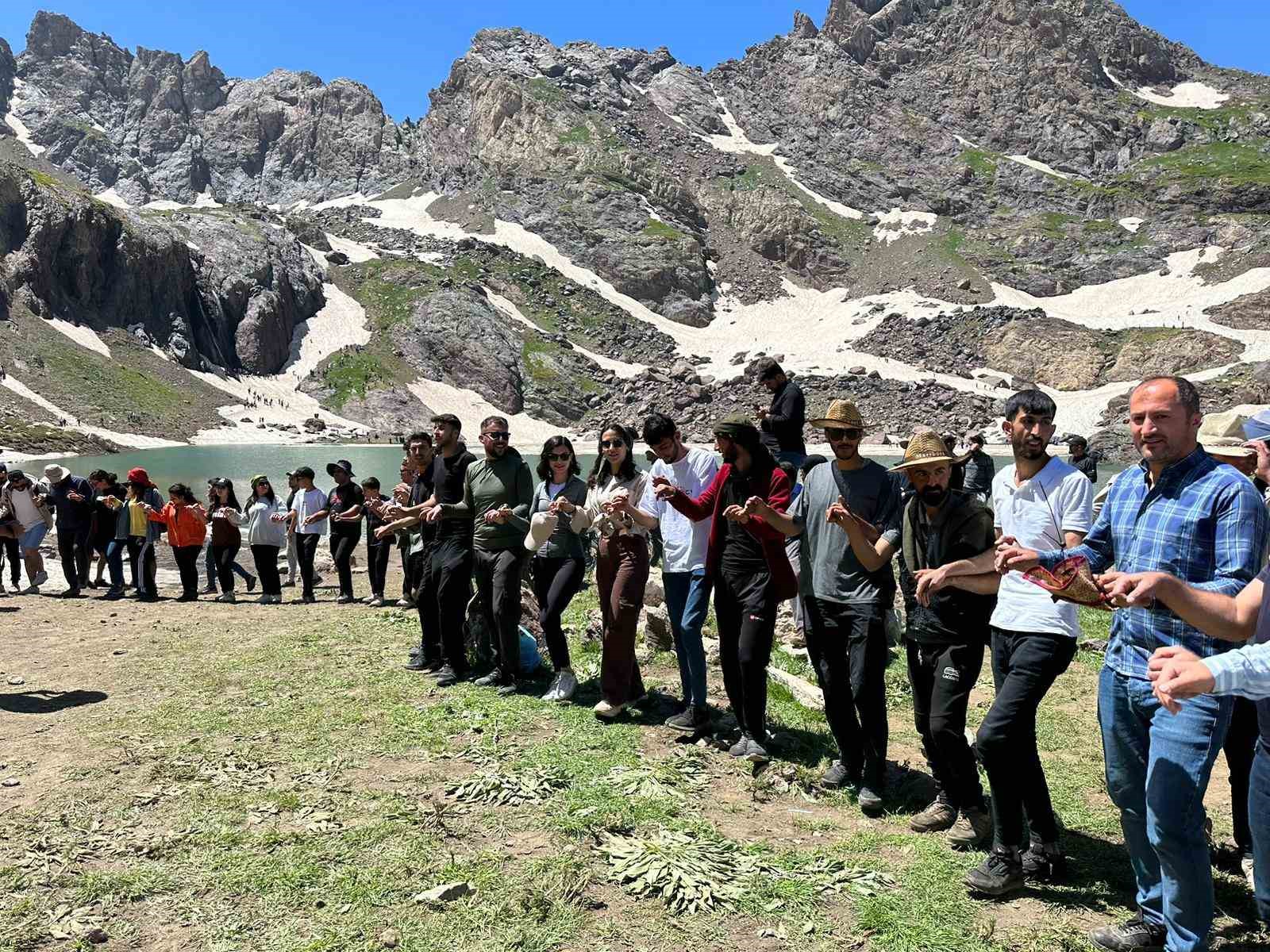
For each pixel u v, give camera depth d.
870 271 193.25
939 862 4.79
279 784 5.65
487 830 5.02
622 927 4.03
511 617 7.93
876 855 4.93
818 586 5.87
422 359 148.25
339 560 13.62
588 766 6.11
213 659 9.23
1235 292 152.00
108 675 8.52
